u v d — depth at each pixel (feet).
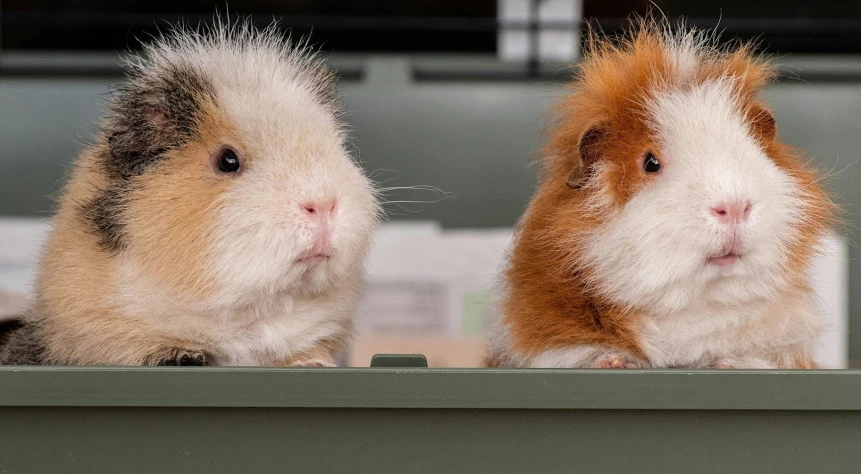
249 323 2.86
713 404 2.60
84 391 2.59
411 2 3.98
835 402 2.60
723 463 2.62
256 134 2.81
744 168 2.80
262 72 2.91
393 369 2.60
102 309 2.82
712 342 2.90
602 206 2.86
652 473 2.62
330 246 2.78
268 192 2.77
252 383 2.60
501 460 2.62
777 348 2.92
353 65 4.13
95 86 3.98
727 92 2.90
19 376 2.59
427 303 4.07
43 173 3.99
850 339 3.87
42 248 2.95
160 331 2.83
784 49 3.96
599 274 2.87
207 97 2.83
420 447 2.62
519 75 4.14
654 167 2.85
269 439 2.61
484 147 4.17
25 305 3.09
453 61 4.14
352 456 2.61
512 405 2.60
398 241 4.07
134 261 2.80
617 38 3.15
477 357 3.71
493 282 3.12
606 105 2.92
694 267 2.79
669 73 2.93
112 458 2.61
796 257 2.87
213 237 2.76
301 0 3.92
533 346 2.93
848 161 4.03
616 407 2.60
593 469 2.62
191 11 3.88
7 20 3.81
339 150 2.88
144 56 3.11
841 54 4.00
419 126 4.16
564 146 2.97
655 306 2.85
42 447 2.61
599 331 2.89
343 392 2.60
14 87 3.96
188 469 2.61
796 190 2.88
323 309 2.91
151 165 2.82
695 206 2.77
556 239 2.91
